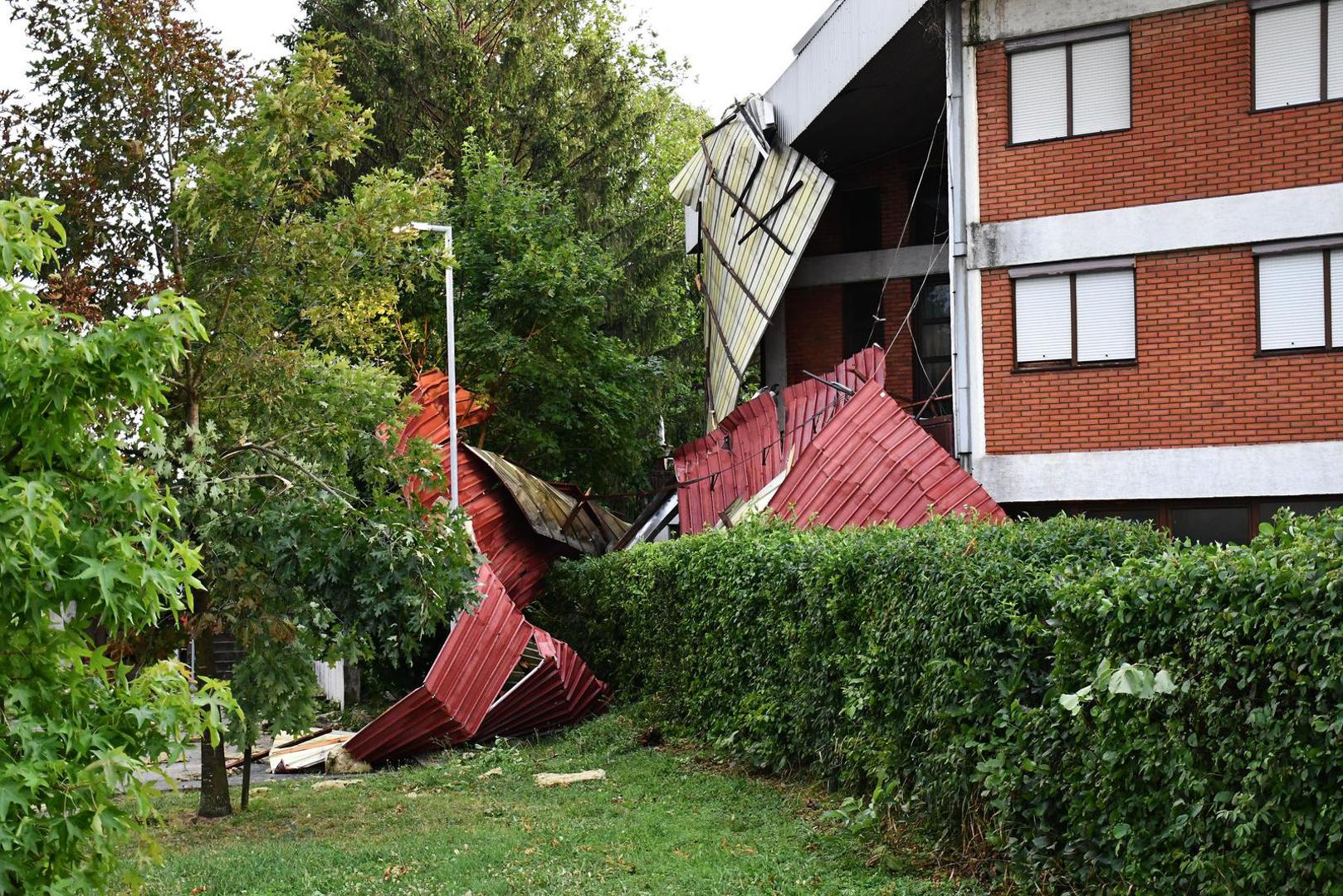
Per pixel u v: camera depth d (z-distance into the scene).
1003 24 19.19
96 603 5.68
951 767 9.45
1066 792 8.13
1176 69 18.11
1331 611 5.99
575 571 23.16
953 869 9.16
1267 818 6.37
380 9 38.62
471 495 24.00
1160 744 7.15
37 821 5.46
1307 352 17.39
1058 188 18.80
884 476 18.56
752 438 23.78
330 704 25.41
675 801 13.02
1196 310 18.00
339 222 13.05
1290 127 17.50
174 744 5.97
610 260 33.12
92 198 12.27
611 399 31.03
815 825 11.14
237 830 12.46
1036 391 18.89
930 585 9.99
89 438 5.86
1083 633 8.02
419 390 24.06
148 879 9.72
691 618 16.73
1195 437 17.95
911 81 22.48
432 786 15.27
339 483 13.43
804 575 12.80
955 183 19.36
